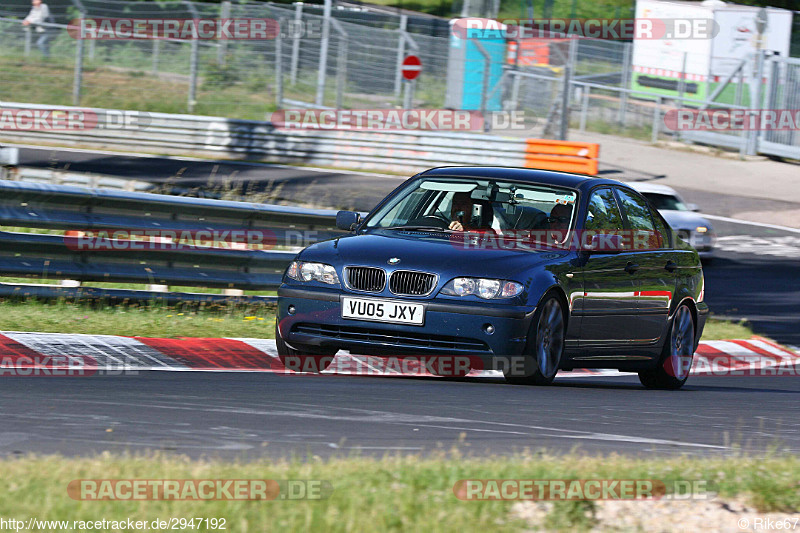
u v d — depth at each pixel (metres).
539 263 26.56
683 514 13.40
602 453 18.12
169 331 31.86
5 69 97.38
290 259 38.59
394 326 25.58
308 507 12.38
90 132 91.00
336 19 101.75
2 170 55.50
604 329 28.86
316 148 91.94
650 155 104.94
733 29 109.94
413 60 99.56
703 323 34.38
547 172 30.36
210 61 100.31
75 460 14.41
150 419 19.14
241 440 17.56
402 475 14.11
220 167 86.25
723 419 24.23
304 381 25.81
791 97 106.56
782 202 90.69
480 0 104.12
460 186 29.27
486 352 25.38
